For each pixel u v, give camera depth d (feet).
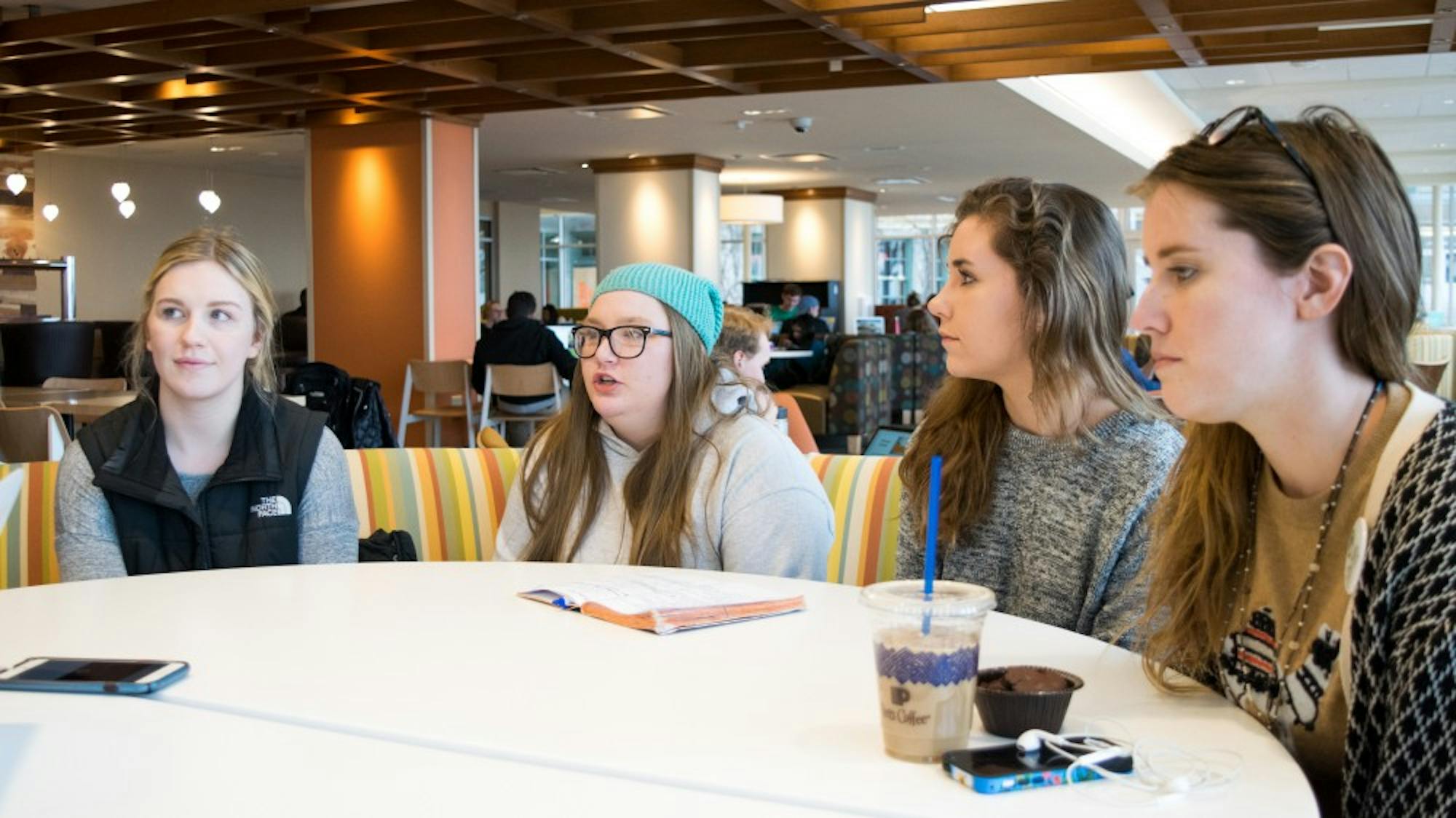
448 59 25.81
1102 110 43.39
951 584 3.86
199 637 5.08
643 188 45.37
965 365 6.16
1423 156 60.44
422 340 31.78
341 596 5.81
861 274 58.95
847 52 24.58
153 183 51.01
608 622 5.27
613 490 7.40
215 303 7.30
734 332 12.94
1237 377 3.89
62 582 6.93
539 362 29.94
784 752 3.72
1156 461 5.78
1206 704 4.20
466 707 4.16
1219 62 25.88
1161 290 4.00
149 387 7.45
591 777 3.56
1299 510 4.10
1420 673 3.43
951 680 3.59
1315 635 4.01
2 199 45.27
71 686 4.37
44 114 33.14
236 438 7.48
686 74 26.66
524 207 66.23
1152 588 4.70
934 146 43.06
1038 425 6.15
